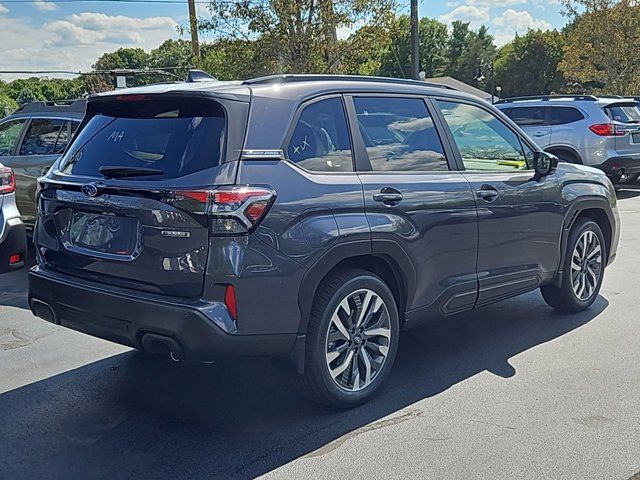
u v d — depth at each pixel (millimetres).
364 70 17734
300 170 3609
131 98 3818
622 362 4582
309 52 14984
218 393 4188
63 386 4320
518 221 4863
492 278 4723
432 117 4500
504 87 77500
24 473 3273
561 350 4836
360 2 14938
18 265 5727
